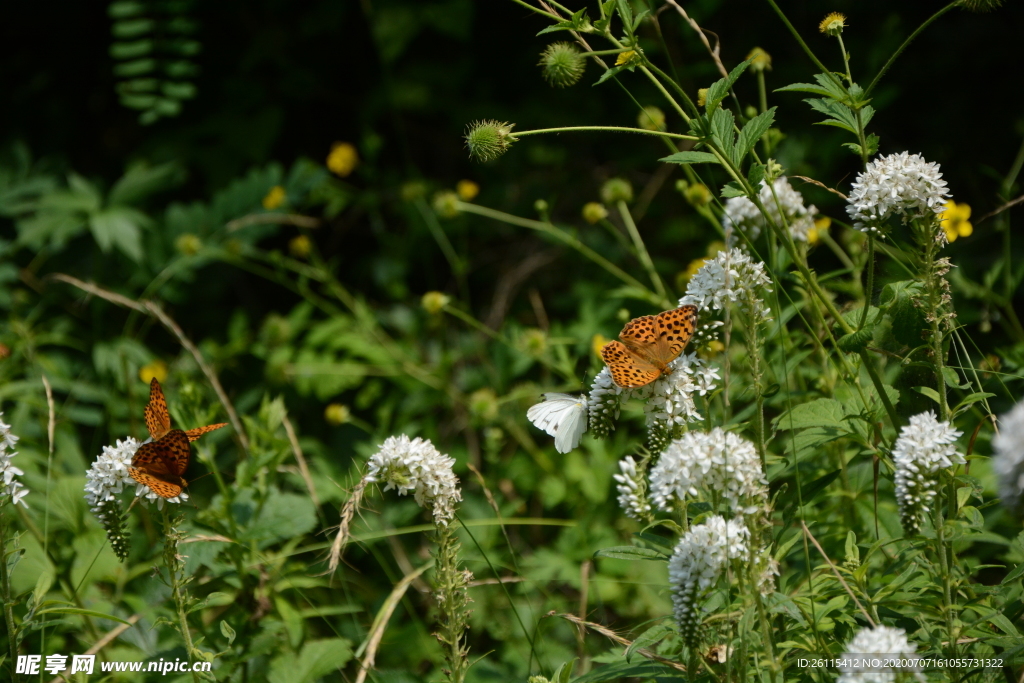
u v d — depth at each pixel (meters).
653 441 2.73
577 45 3.48
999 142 6.91
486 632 4.27
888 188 2.70
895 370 3.74
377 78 8.28
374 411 6.44
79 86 8.45
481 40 8.23
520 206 7.59
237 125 8.01
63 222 6.36
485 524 4.50
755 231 3.47
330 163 6.77
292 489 5.15
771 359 3.57
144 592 3.80
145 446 2.67
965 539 2.98
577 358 5.20
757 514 2.36
